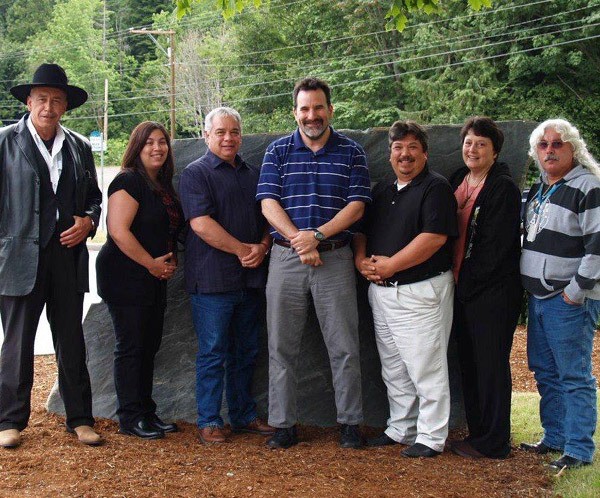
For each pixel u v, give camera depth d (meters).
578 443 4.83
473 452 5.09
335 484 4.50
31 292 4.91
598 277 4.60
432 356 5.05
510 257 5.02
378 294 5.20
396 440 5.33
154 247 5.27
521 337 10.22
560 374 4.90
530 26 23.94
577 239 4.74
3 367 4.97
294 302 5.14
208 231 5.11
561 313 4.81
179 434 5.48
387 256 5.11
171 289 5.97
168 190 5.43
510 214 4.95
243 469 4.68
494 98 23.84
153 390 5.97
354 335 5.18
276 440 5.19
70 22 65.94
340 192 5.09
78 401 5.17
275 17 35.56
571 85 23.81
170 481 4.44
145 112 57.00
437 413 5.07
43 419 5.73
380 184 5.43
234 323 5.48
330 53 33.06
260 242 5.36
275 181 5.13
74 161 5.08
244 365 5.54
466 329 5.18
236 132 5.27
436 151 5.77
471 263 5.03
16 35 71.06
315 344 5.87
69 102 5.16
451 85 25.25
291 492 4.34
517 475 4.76
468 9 25.11
